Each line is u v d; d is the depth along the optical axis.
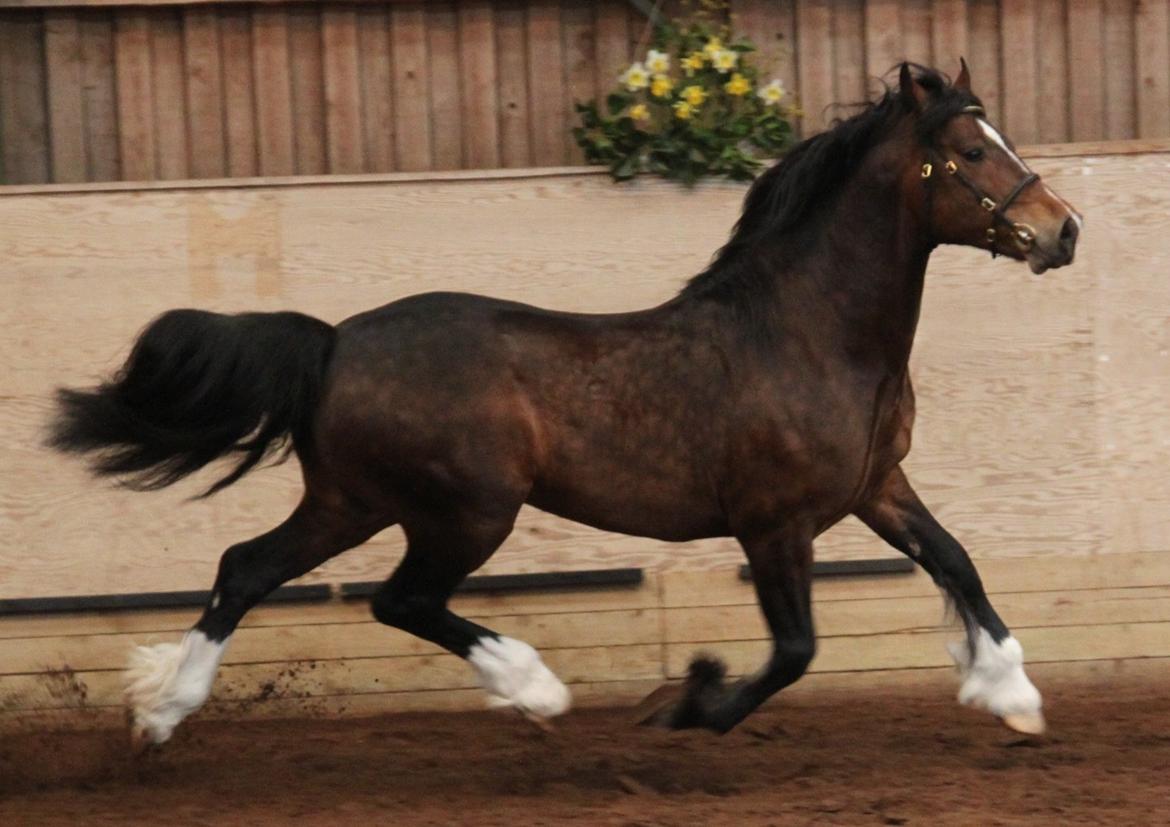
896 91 8.77
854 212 8.53
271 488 10.99
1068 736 9.66
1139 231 11.07
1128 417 11.10
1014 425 11.10
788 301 8.50
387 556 11.02
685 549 11.06
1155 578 11.16
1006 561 11.13
